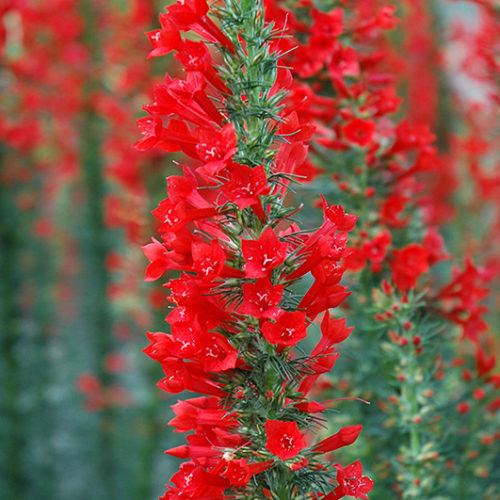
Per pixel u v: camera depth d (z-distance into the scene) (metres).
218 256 2.02
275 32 2.15
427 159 3.93
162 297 7.71
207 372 2.20
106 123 9.92
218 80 2.14
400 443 3.82
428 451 3.62
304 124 2.17
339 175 4.04
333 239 2.15
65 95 9.75
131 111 8.07
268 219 2.12
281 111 2.21
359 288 3.99
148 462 8.19
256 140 2.11
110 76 9.91
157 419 8.16
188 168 2.22
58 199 11.83
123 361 9.73
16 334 8.28
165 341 2.15
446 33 9.33
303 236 2.24
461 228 7.65
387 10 3.99
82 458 9.11
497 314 6.47
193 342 2.07
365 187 3.96
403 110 9.18
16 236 8.41
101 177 10.02
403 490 3.66
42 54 9.23
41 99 9.01
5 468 8.23
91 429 9.12
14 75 8.52
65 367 9.60
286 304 2.18
